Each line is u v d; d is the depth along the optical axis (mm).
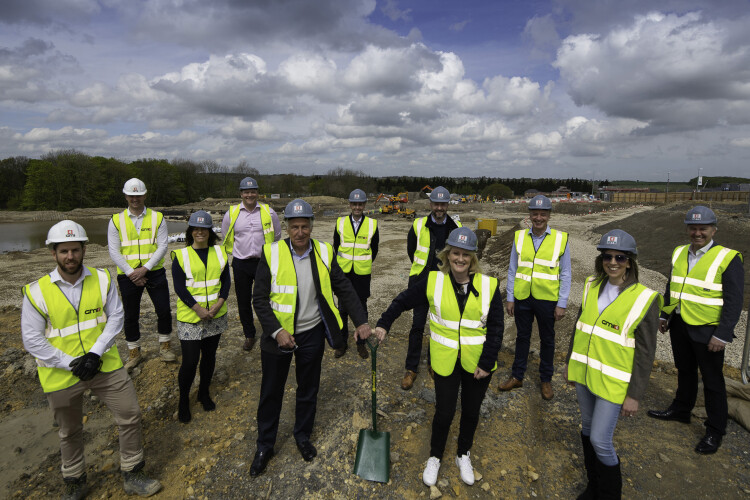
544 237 4086
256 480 2945
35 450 3477
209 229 3701
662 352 5453
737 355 5285
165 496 2848
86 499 2836
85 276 2758
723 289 3188
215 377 4496
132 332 4531
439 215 4523
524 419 3779
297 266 3037
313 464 3051
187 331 3553
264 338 2973
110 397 2756
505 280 10711
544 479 3061
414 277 4684
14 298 10047
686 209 19188
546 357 4078
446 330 2840
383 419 3682
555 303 4031
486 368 2736
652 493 2922
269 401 3014
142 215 4438
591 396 2742
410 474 3031
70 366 2555
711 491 2934
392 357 5051
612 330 2576
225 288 3799
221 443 3379
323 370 4621
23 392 4332
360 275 5258
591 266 10531
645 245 14578
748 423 3568
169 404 3939
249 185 4887
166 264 13930
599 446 2549
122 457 2855
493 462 3211
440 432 2889
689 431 3605
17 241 28297
